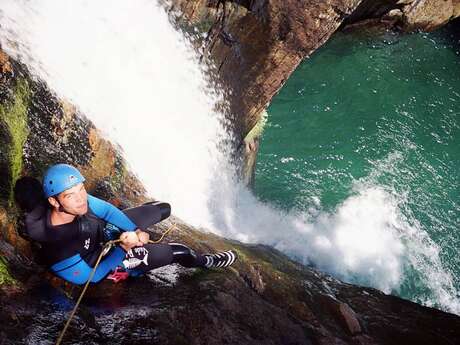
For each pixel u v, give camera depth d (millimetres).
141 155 6652
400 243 9188
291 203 9609
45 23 5750
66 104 5414
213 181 8039
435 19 14812
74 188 3502
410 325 5645
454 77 13758
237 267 5312
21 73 4977
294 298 5270
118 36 6793
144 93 7027
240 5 7391
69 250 3732
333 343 4691
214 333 4066
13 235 4020
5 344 3217
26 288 3707
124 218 3930
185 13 7395
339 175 10523
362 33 14508
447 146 11633
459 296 8562
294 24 7418
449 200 10312
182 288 4438
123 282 4266
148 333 3785
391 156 11172
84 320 3670
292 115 11875
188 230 5785
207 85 7859
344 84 12883
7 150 4391
